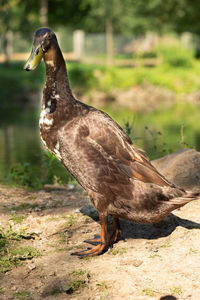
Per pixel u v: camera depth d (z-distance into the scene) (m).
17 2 32.03
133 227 4.01
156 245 3.57
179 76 25.92
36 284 3.22
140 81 25.27
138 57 28.97
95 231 4.02
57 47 3.44
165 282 2.98
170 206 3.36
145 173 3.37
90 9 35.47
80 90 24.41
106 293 2.96
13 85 23.30
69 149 3.38
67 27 39.09
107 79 25.06
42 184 6.13
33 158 9.40
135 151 3.45
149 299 2.85
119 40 37.59
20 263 3.49
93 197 3.42
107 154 3.35
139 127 12.12
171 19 31.31
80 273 3.24
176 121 14.01
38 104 21.39
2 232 3.91
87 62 32.53
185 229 3.68
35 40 3.40
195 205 4.22
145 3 30.69
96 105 21.48
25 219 4.27
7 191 5.15
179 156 5.06
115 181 3.34
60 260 3.50
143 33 35.59
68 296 3.06
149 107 20.38
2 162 8.98
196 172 4.77
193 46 34.69
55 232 4.02
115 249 3.60
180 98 24.47
